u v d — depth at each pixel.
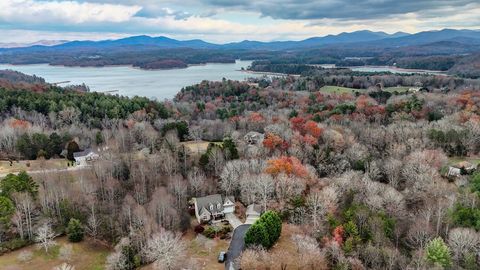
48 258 60.66
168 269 56.34
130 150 105.56
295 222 70.19
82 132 116.19
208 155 93.00
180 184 79.06
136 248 61.69
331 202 71.19
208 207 75.19
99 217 69.44
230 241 66.19
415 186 81.94
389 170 92.00
